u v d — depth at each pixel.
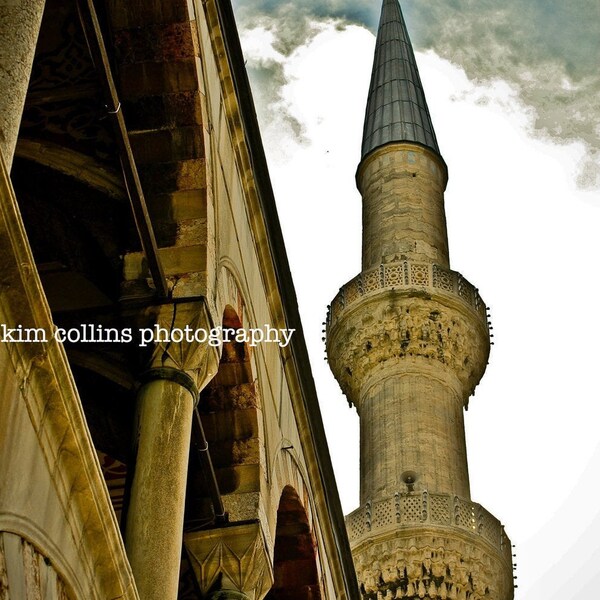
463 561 28.67
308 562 18.08
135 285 13.07
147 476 11.91
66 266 13.68
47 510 8.70
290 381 17.88
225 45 15.23
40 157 13.51
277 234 16.88
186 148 13.71
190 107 13.73
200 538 14.68
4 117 8.21
